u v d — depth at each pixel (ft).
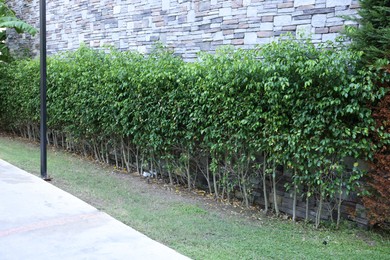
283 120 12.86
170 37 20.49
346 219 13.15
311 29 14.33
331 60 11.57
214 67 14.56
